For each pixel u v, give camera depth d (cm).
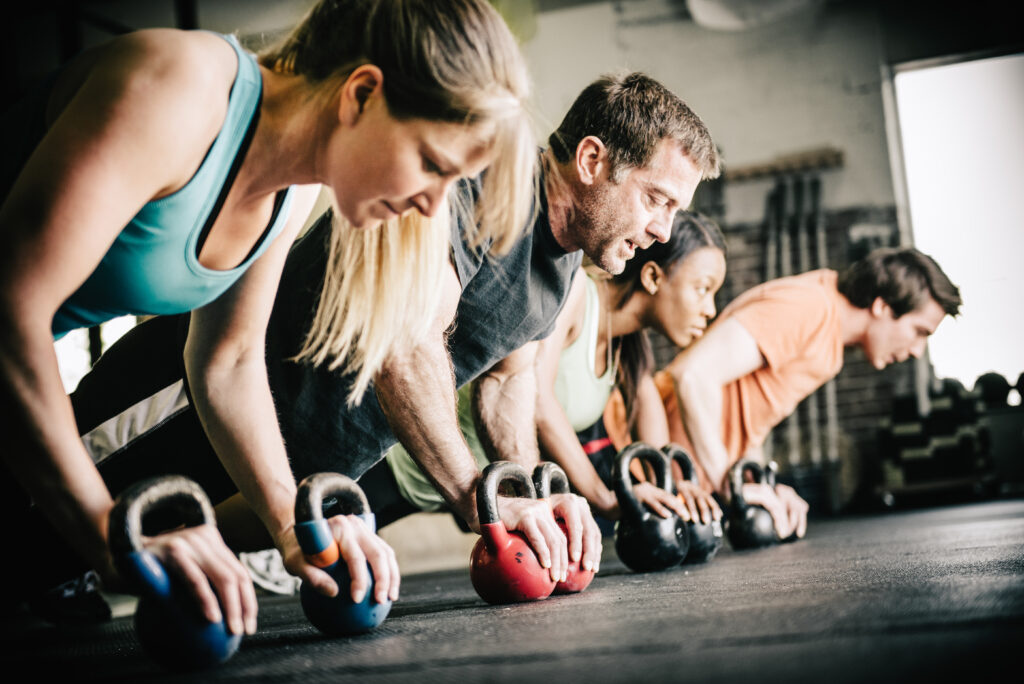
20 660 129
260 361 129
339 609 116
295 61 111
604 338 281
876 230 735
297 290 168
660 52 770
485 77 102
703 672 69
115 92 94
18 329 89
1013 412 725
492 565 148
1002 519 342
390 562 117
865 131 743
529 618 120
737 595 126
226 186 110
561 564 151
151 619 93
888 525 378
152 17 702
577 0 777
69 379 505
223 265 118
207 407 125
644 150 168
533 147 120
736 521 270
